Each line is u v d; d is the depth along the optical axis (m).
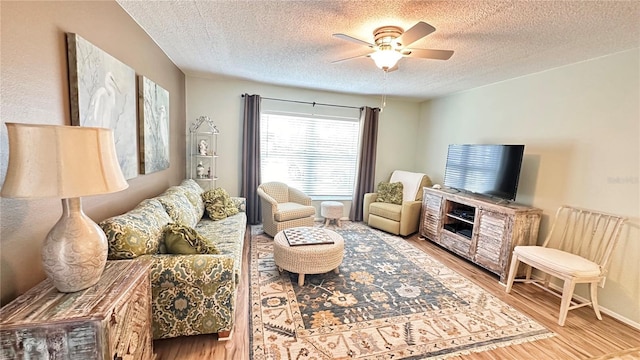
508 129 3.42
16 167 0.95
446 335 1.98
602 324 2.20
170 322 1.71
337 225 4.63
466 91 4.09
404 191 4.61
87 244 1.12
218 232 2.72
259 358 1.69
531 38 2.21
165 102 2.94
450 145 4.02
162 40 2.62
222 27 2.28
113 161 1.14
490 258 2.99
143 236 1.67
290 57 2.98
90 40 1.66
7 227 1.16
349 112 4.84
